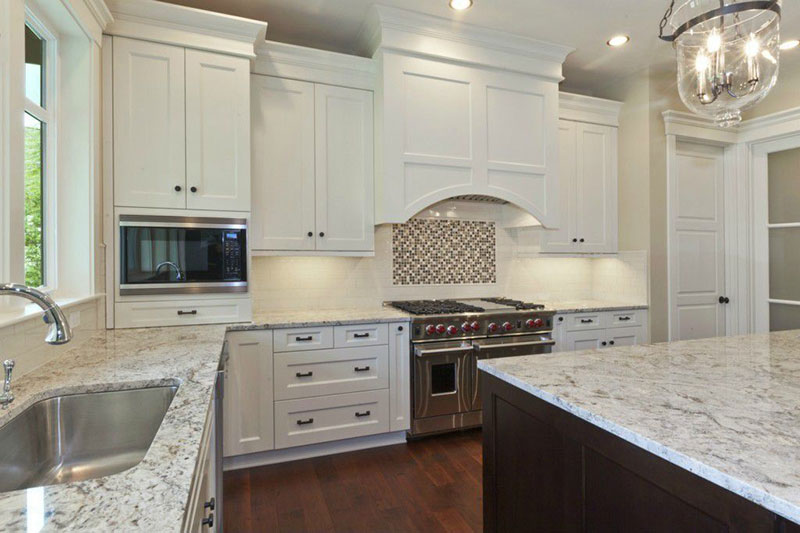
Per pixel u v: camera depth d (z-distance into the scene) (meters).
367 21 2.84
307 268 3.18
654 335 3.55
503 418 1.49
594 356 1.65
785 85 3.62
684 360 1.57
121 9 2.25
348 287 3.28
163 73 2.36
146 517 0.62
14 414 1.09
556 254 3.54
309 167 2.84
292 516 2.06
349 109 2.94
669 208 3.63
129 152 2.29
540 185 3.23
